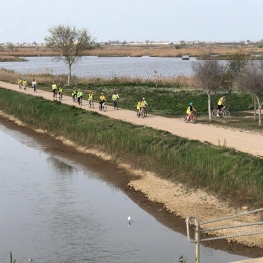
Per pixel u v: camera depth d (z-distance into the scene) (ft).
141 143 97.30
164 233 64.08
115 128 112.98
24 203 76.54
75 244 60.75
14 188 84.53
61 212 72.38
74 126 122.31
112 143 103.45
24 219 69.46
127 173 91.40
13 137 130.72
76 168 98.07
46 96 177.68
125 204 75.92
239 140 96.48
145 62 511.40
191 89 203.31
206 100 165.68
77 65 461.37
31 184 87.04
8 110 164.86
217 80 122.31
